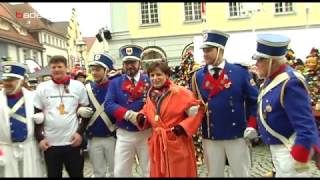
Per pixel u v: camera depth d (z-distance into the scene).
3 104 5.61
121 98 5.86
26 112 5.71
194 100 5.14
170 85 5.25
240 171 5.27
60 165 5.82
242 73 5.28
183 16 29.55
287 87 4.14
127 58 5.87
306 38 15.70
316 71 9.61
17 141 5.62
